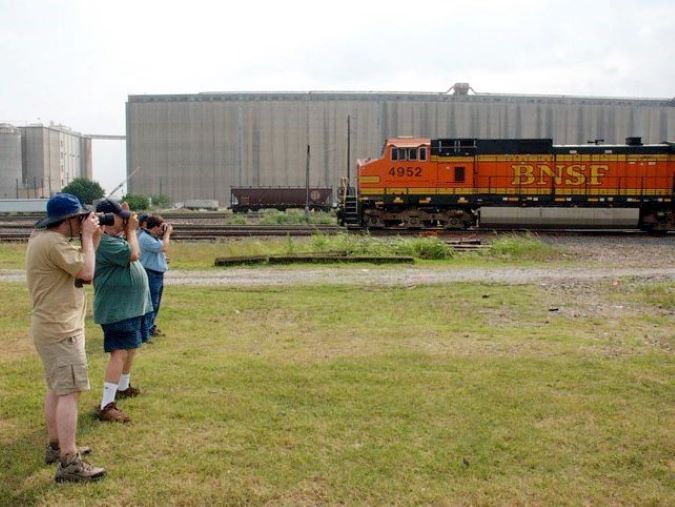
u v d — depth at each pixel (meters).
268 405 6.67
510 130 105.56
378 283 15.61
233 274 17.25
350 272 17.62
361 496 4.89
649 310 12.27
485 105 105.44
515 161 33.25
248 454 5.55
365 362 8.15
